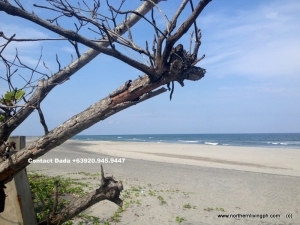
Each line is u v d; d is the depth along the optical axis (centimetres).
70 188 921
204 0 194
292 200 991
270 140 7200
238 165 1888
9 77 271
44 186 885
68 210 356
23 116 334
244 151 3161
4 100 280
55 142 254
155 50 231
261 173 1539
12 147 361
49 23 205
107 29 240
